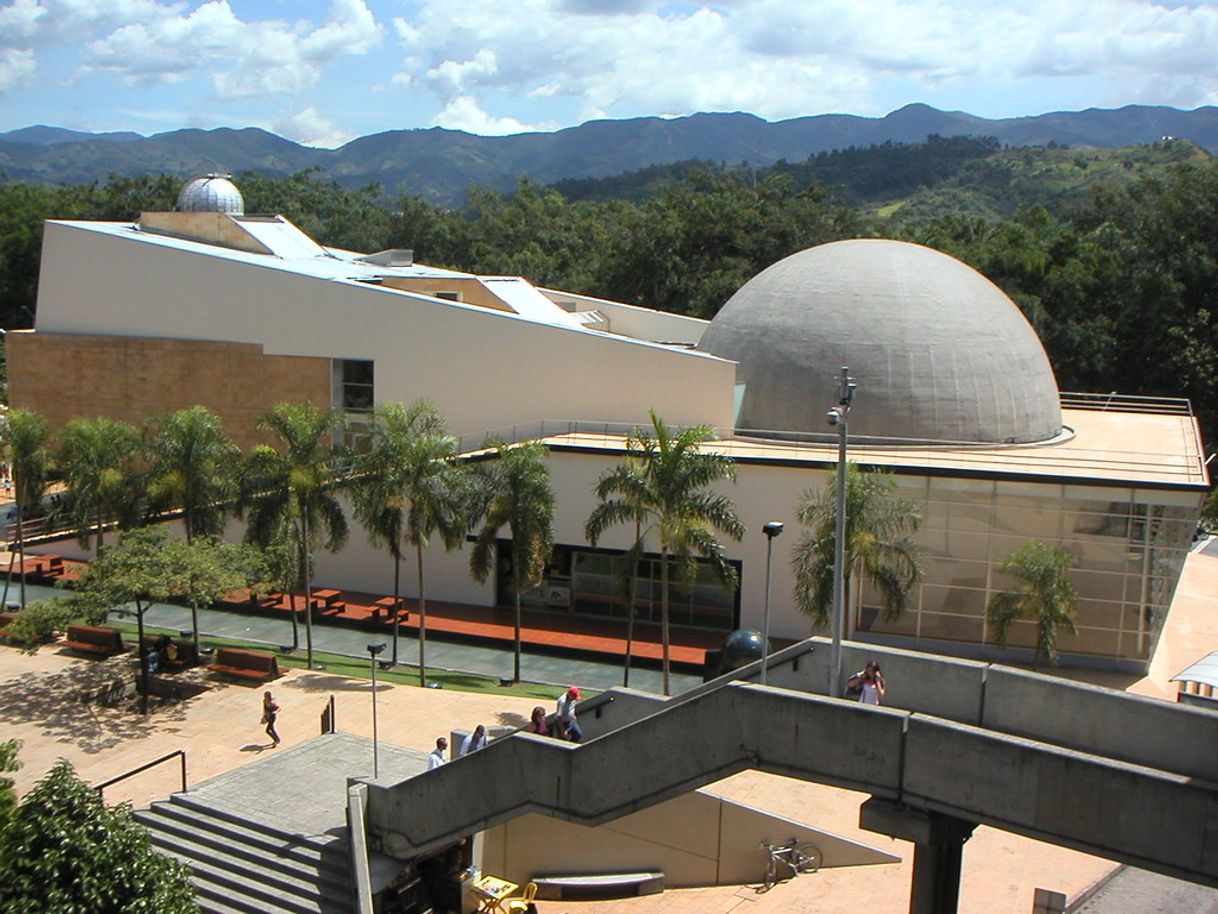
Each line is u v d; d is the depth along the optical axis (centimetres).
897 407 4147
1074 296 7631
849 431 4169
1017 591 3625
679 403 4312
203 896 2117
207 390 5097
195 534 3834
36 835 1608
